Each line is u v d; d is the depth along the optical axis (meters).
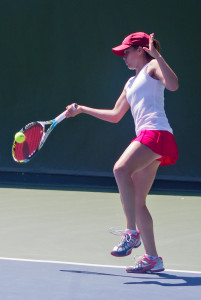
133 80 8.87
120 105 9.32
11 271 8.69
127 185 8.31
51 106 17.97
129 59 8.95
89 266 9.13
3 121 18.28
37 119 18.05
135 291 7.79
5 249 10.40
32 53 17.95
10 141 18.28
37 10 17.86
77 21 17.72
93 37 17.67
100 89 17.72
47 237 11.43
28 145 9.90
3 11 18.00
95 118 17.92
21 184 18.44
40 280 8.23
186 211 14.57
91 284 8.08
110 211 14.35
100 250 10.45
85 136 18.02
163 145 8.44
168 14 17.23
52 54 17.86
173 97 17.44
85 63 17.75
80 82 17.80
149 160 8.41
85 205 15.16
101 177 18.11
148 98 8.54
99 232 11.95
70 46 17.80
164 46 17.31
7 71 18.12
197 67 17.27
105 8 17.56
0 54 18.11
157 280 8.38
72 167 18.14
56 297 7.43
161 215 14.02
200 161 17.48
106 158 17.92
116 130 17.83
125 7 17.45
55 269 8.88
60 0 17.73
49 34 17.86
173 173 17.67
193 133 17.44
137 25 17.42
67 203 15.40
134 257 9.60
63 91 17.88
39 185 18.33
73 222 12.93
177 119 17.45
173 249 10.68
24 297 7.41
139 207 8.81
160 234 11.93
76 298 7.39
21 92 18.09
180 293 7.74
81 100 17.84
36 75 17.98
